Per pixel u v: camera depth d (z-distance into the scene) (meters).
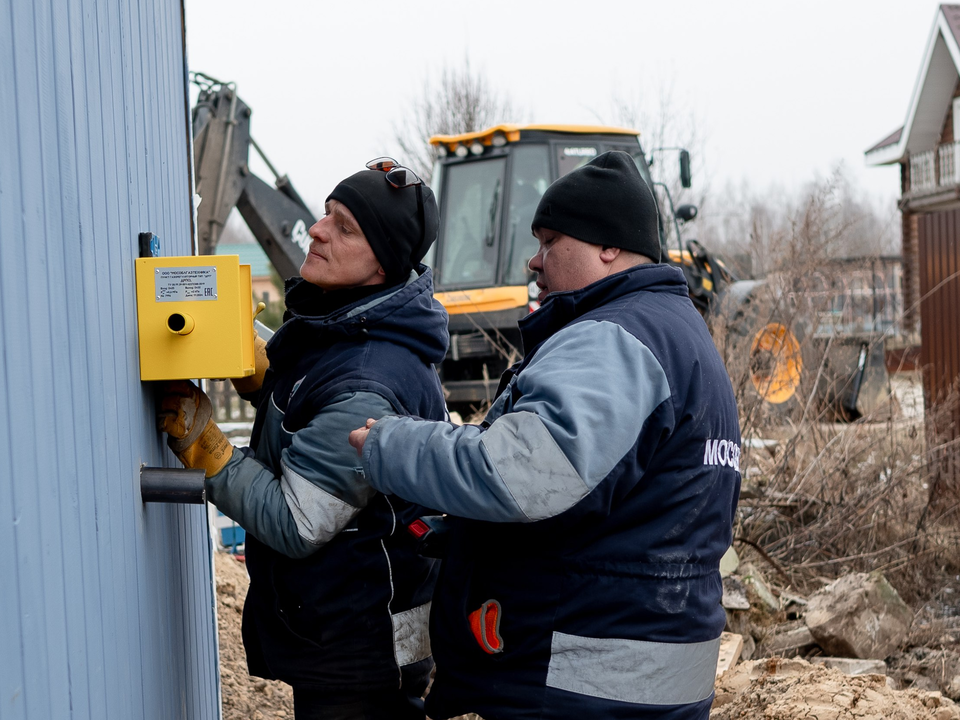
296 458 1.73
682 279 1.72
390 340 1.85
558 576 1.56
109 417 1.37
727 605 3.90
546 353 1.58
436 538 1.86
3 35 0.96
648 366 1.53
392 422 1.59
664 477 1.57
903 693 2.96
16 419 0.96
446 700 1.70
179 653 1.95
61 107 1.17
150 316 1.58
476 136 8.39
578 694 1.55
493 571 1.64
